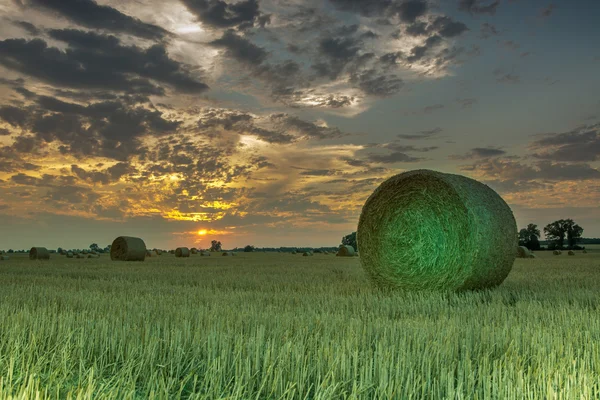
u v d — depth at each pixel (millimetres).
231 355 5156
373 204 13562
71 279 15758
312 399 4230
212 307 8594
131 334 5984
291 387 4129
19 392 3891
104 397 3920
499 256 12086
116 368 5125
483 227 11773
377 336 6020
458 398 3975
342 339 5562
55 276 17734
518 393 3945
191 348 5508
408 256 12750
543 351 5234
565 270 20953
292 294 11227
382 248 13281
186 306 8586
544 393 3977
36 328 6227
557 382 4230
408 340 5602
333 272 19812
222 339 5566
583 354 5402
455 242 11953
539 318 7793
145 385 4621
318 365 4699
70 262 31656
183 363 5105
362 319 7613
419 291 12023
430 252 12375
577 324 7039
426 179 12500
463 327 6559
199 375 4922
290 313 7957
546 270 20969
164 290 12367
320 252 70125
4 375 4695
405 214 12867
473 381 4281
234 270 21406
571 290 12047
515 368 4695
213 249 125375
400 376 4422
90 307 8805
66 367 4914
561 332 6219
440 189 12242
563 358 4996
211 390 4184
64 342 5773
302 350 4973
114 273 19234
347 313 8047
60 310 8438
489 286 12391
